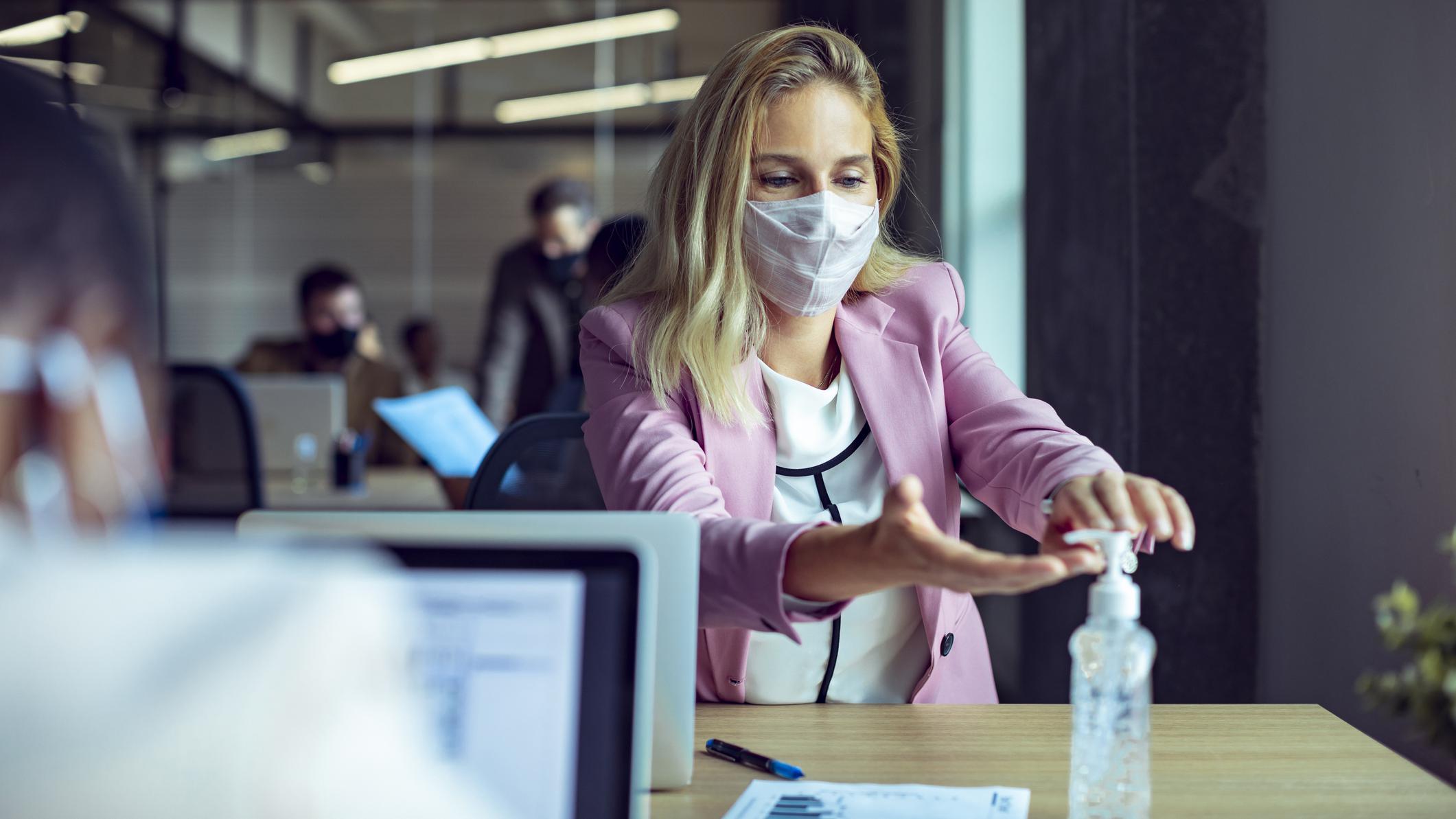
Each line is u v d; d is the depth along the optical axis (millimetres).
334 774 380
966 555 835
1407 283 1505
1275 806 916
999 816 893
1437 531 1424
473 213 8641
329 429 3611
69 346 321
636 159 8453
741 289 1315
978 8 3930
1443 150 1412
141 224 354
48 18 7473
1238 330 2008
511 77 8492
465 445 2656
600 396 1357
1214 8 2002
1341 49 1688
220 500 3213
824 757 1057
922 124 4625
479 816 419
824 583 956
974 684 1384
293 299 8812
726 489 1306
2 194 312
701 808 932
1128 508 897
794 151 1302
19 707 349
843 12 6086
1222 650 2012
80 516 337
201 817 353
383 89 8586
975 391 1379
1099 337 2246
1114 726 855
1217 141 2008
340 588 403
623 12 8227
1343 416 1690
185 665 365
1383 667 1558
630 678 616
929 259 1531
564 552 623
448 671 609
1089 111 2309
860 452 1360
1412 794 943
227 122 8445
